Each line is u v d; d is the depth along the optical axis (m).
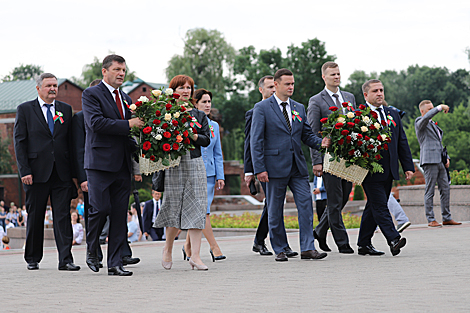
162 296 4.62
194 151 6.54
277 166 7.27
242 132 59.19
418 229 11.31
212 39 55.91
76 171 7.10
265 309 3.91
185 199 6.46
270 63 54.16
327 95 7.96
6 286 5.48
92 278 5.96
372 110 7.36
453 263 6.21
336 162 7.21
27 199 7.12
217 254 7.70
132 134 6.14
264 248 8.23
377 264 6.38
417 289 4.56
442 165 11.90
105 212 6.20
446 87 92.06
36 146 7.09
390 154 7.48
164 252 6.72
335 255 7.61
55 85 7.23
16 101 53.53
